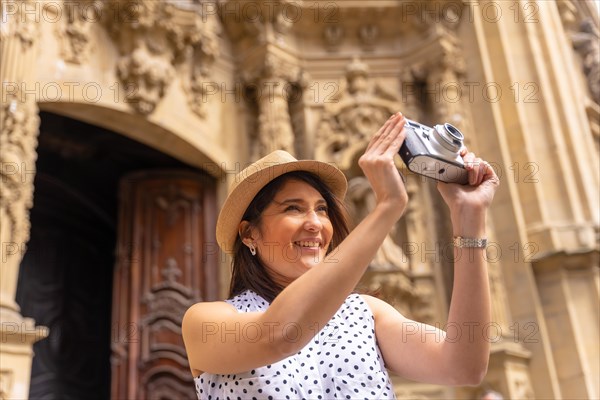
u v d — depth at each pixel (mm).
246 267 1629
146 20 6129
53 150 6641
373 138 1354
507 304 6387
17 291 6488
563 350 6160
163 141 6422
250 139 6949
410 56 7309
